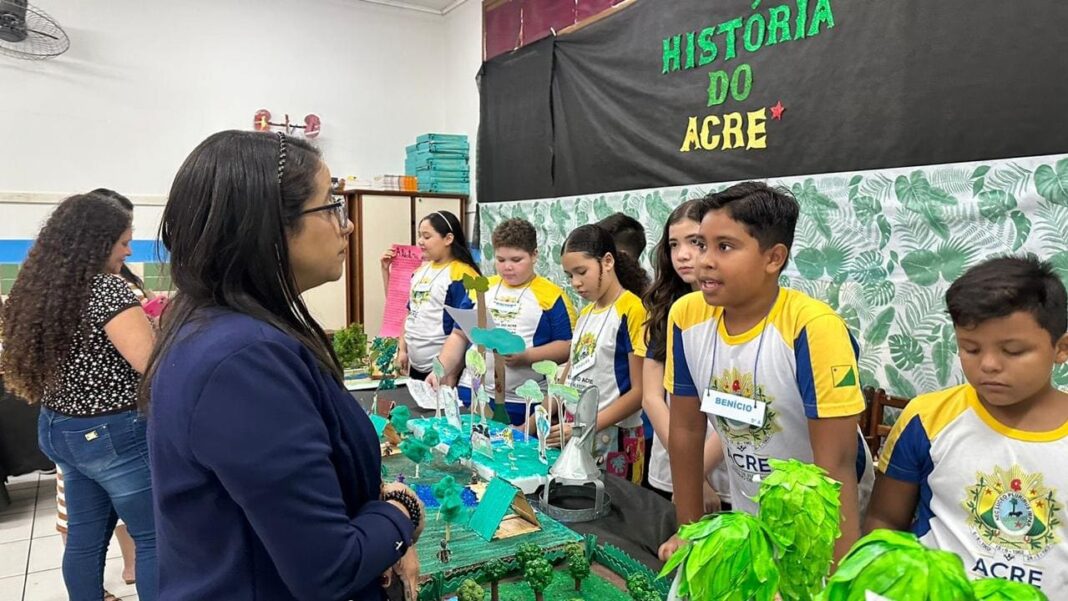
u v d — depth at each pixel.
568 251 2.00
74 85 4.19
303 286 0.85
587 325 2.06
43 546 2.79
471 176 4.96
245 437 0.67
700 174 2.86
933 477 1.09
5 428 3.02
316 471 0.71
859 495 1.29
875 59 2.17
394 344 2.98
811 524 0.67
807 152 2.40
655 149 3.09
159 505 0.74
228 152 0.77
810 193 2.39
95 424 1.71
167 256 0.80
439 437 1.79
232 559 0.72
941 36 2.00
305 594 0.70
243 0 4.64
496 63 4.27
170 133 4.48
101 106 4.28
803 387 1.11
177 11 4.44
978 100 1.92
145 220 4.43
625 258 2.10
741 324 1.20
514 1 4.22
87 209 1.73
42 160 4.14
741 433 1.24
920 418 1.12
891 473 1.15
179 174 0.79
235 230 0.75
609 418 1.91
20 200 4.09
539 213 3.96
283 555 0.68
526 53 3.97
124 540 2.47
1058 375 1.73
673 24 2.95
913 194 2.09
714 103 2.76
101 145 4.29
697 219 1.59
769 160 2.54
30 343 1.67
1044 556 0.98
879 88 2.16
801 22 2.39
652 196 3.12
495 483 1.36
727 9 2.67
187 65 4.50
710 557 0.64
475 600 1.04
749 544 0.64
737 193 1.10
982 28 1.90
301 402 0.72
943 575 0.49
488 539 1.29
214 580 0.72
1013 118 1.85
